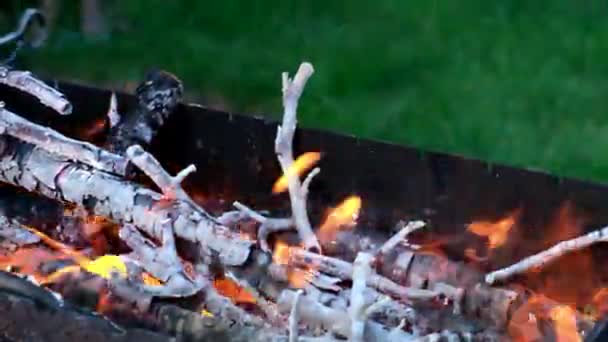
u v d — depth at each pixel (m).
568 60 6.04
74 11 6.20
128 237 4.04
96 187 4.07
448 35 6.37
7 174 4.12
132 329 3.86
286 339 3.88
